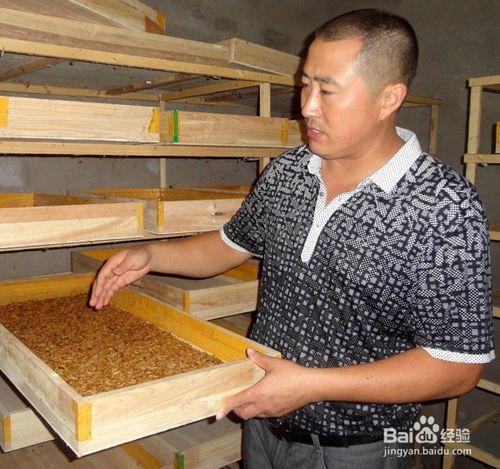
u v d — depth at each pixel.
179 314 1.45
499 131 1.84
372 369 0.88
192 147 1.72
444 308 0.87
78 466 1.73
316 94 0.91
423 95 2.55
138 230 1.54
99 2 1.36
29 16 1.27
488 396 2.41
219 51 1.67
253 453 1.23
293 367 0.90
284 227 1.07
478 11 2.32
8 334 1.14
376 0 2.68
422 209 0.90
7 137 1.27
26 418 1.44
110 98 2.31
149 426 0.89
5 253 2.15
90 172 2.33
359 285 0.94
